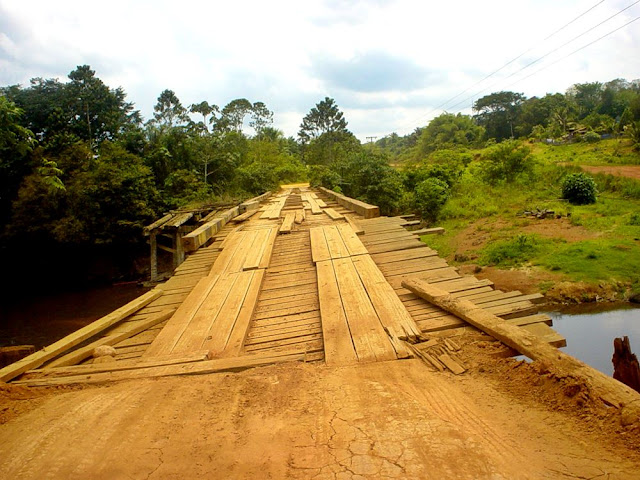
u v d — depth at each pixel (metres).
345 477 1.93
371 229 8.38
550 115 62.22
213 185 25.86
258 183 25.00
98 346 4.10
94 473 2.10
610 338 10.17
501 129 68.25
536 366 2.90
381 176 24.84
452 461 1.99
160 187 23.81
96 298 17.91
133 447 2.32
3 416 2.82
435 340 3.63
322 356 3.58
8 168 20.20
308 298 5.11
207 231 8.52
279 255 7.18
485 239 18.73
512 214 21.89
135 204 19.55
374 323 4.00
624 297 12.48
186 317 4.61
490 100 68.12
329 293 4.93
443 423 2.35
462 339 3.59
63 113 25.91
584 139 44.38
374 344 3.59
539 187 26.28
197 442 2.35
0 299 18.34
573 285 13.11
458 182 28.70
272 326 4.41
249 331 4.33
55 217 19.42
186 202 21.30
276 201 16.38
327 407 2.64
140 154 25.56
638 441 2.04
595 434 2.19
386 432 2.29
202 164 26.59
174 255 17.61
